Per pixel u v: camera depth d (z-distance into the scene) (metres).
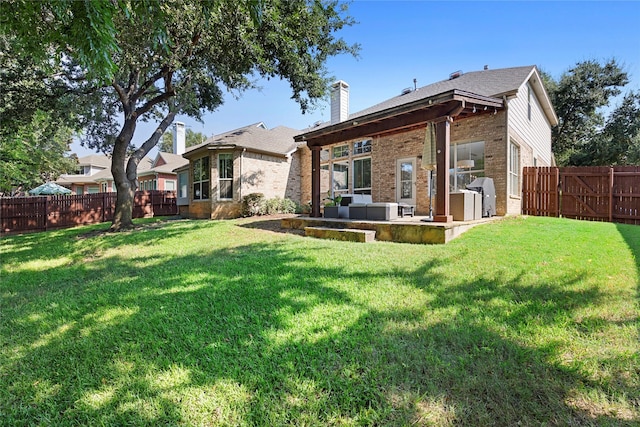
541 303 3.04
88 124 11.36
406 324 2.74
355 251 5.60
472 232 6.37
